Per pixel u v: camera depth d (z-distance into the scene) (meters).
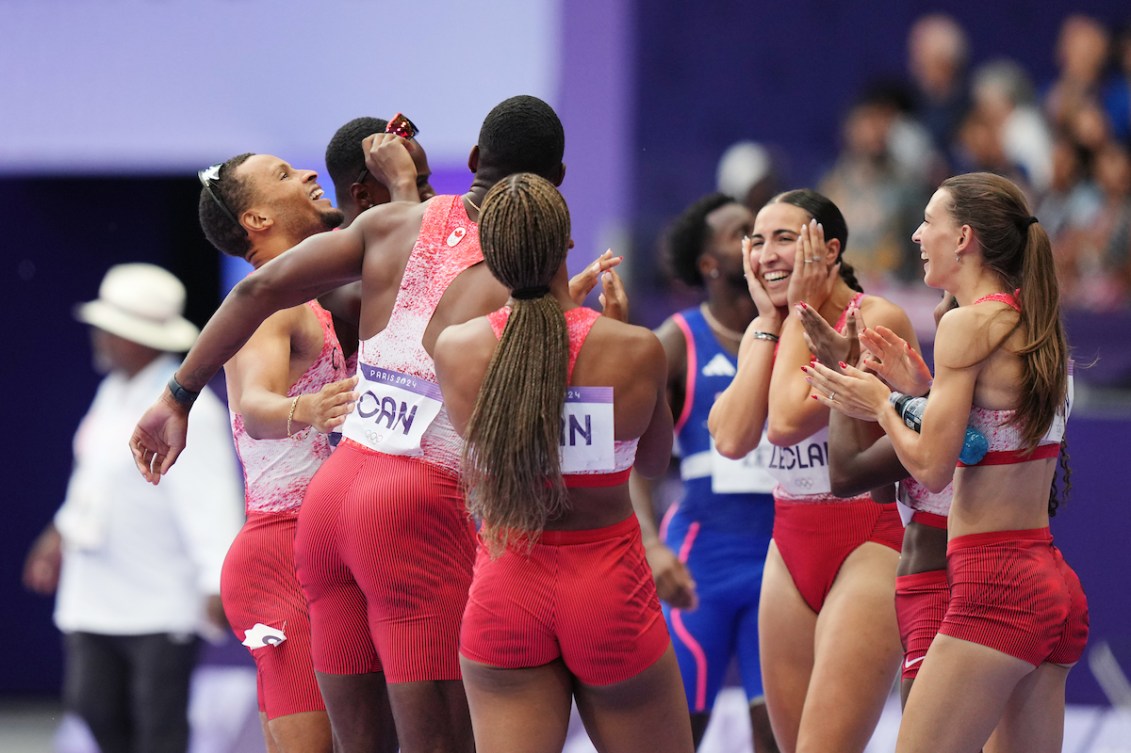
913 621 12.88
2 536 33.25
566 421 11.00
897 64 36.53
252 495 13.73
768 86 37.00
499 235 10.94
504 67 29.81
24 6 30.61
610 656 11.06
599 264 12.99
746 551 16.83
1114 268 33.81
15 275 33.38
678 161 37.00
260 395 12.68
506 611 11.08
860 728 13.43
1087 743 21.62
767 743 16.47
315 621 12.41
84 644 21.53
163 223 34.16
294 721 13.27
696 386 17.16
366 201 14.02
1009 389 11.68
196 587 21.75
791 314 14.26
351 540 11.80
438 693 11.78
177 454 12.86
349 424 12.17
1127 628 22.27
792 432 13.87
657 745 11.43
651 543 16.73
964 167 35.41
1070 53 35.66
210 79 30.27
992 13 36.41
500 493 10.84
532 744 11.16
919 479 11.80
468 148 29.86
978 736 11.84
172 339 22.05
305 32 30.12
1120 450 22.36
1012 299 11.93
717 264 17.20
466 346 11.20
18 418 33.41
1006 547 11.75
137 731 21.78
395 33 29.91
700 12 36.97
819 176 36.62
